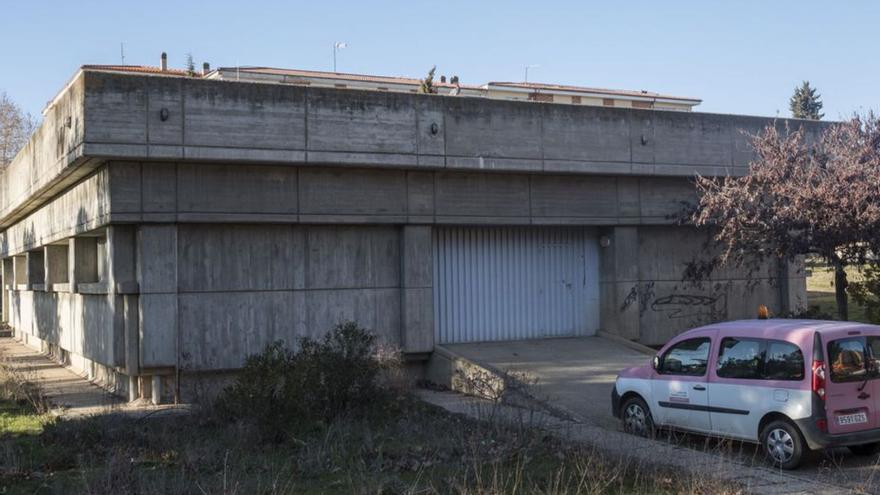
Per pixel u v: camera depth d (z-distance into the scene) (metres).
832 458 10.09
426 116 16.77
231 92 15.21
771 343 10.13
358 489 8.33
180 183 15.28
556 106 17.98
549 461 9.72
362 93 16.22
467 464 9.29
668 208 19.73
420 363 17.64
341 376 12.20
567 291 19.53
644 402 11.65
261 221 15.88
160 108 14.69
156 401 15.16
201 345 15.66
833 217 14.73
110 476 8.34
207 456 9.66
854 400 9.70
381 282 17.25
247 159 15.28
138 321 15.22
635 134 18.80
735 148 19.92
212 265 15.83
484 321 18.67
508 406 13.09
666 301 20.03
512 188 18.14
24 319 30.45
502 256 18.91
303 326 16.53
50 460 9.88
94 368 19.00
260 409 11.02
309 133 15.77
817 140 20.66
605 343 18.75
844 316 16.30
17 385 16.12
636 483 8.70
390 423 11.98
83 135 14.20
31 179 20.59
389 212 16.98
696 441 11.38
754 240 16.50
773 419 9.88
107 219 14.91
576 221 18.75
